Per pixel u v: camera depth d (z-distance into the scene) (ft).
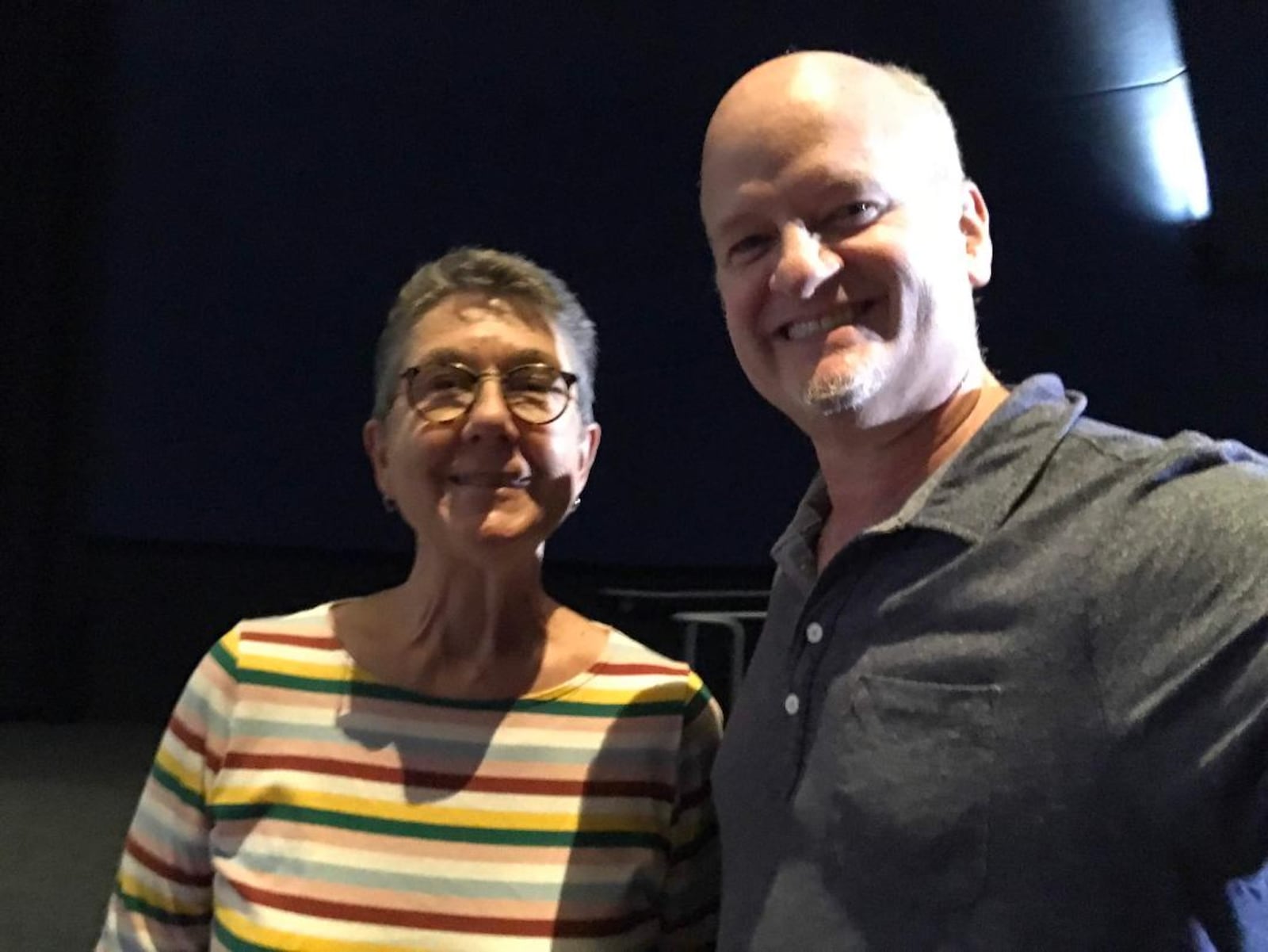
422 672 3.62
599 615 12.13
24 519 11.86
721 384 12.73
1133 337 11.85
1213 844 2.25
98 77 12.19
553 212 13.01
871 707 2.68
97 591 12.03
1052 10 11.32
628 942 3.40
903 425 2.98
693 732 3.65
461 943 3.25
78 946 7.52
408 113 12.87
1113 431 2.74
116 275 12.25
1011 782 2.44
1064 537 2.54
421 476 3.59
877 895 2.58
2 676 11.73
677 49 12.98
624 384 12.73
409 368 3.67
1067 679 2.42
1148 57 11.09
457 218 12.91
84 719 11.93
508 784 3.46
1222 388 11.49
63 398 12.06
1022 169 12.20
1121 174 11.76
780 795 2.87
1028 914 2.38
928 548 2.75
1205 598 2.30
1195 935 2.29
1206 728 2.22
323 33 12.66
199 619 12.07
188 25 12.39
